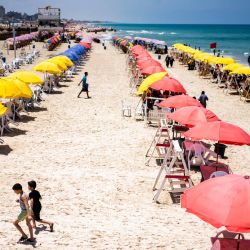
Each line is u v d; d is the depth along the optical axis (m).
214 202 5.54
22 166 12.48
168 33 183.00
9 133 16.08
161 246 8.04
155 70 21.89
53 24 90.69
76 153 13.95
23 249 7.69
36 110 20.39
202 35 165.12
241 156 14.70
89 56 53.31
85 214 9.41
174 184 10.93
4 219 8.96
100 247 7.88
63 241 8.05
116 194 10.70
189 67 41.81
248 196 5.54
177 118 12.12
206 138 10.02
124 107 19.97
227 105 24.06
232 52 76.38
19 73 20.25
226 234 7.12
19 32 91.19
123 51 61.03
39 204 8.42
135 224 9.02
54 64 24.94
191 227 9.05
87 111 20.56
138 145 15.10
